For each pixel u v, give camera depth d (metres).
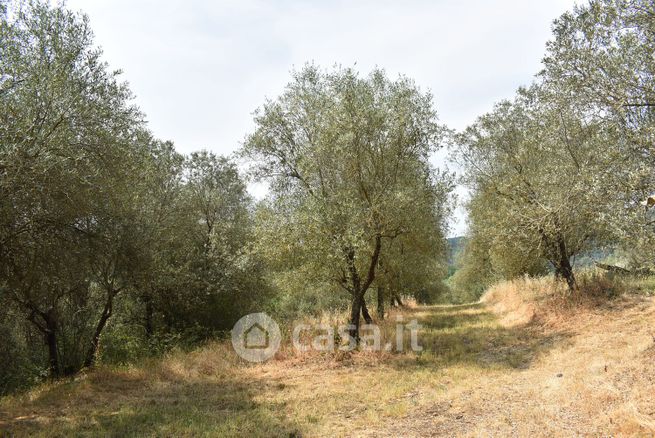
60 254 9.73
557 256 15.98
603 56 8.06
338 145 12.70
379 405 8.28
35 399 9.48
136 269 13.07
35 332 14.03
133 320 19.17
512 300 20.03
